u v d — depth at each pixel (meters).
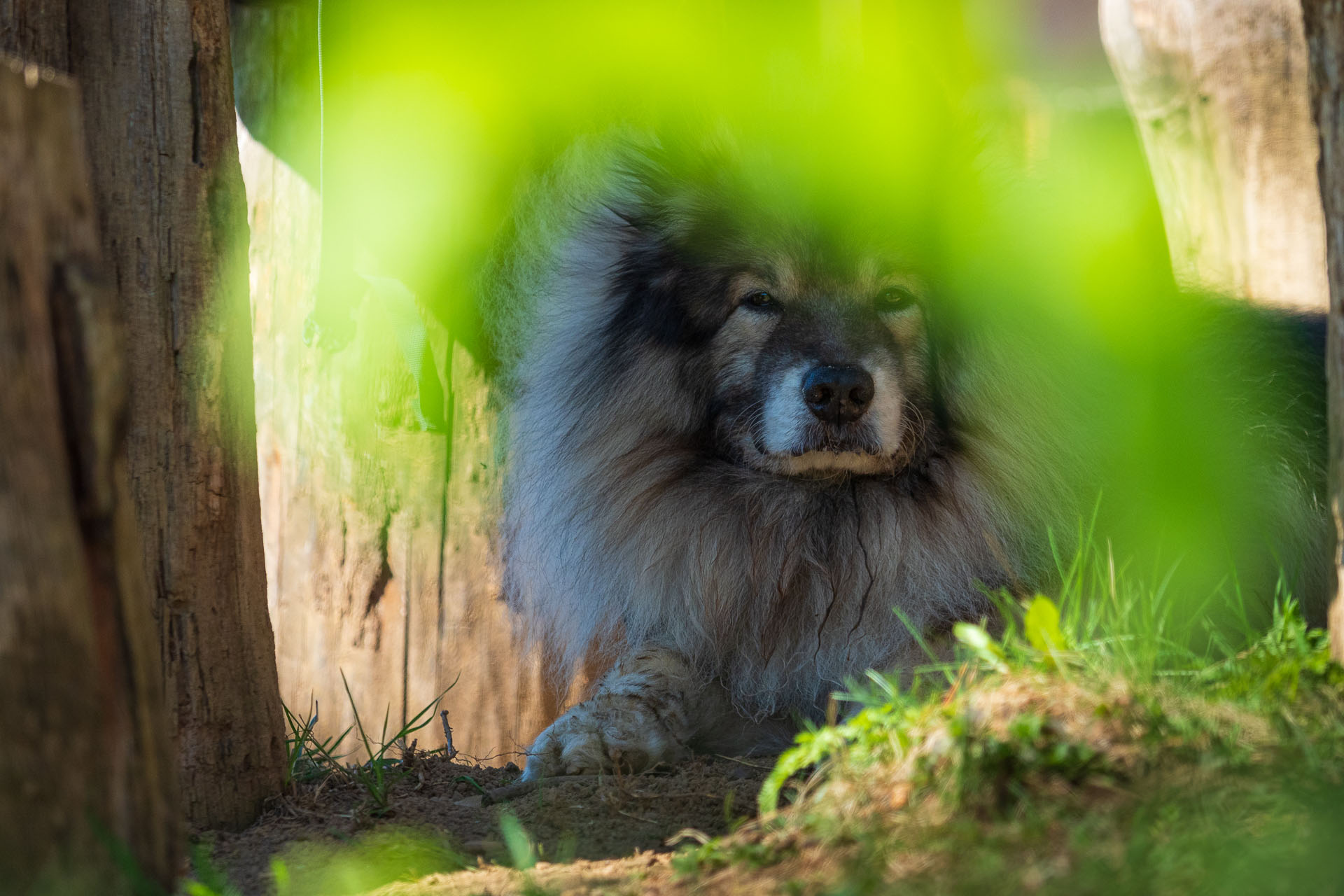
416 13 9.54
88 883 3.38
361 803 5.91
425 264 9.85
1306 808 3.60
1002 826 3.74
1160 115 12.24
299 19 9.87
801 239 7.21
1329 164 4.50
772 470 7.35
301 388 10.27
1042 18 24.42
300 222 10.12
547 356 8.19
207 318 5.39
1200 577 7.06
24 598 3.28
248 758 5.63
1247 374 7.91
